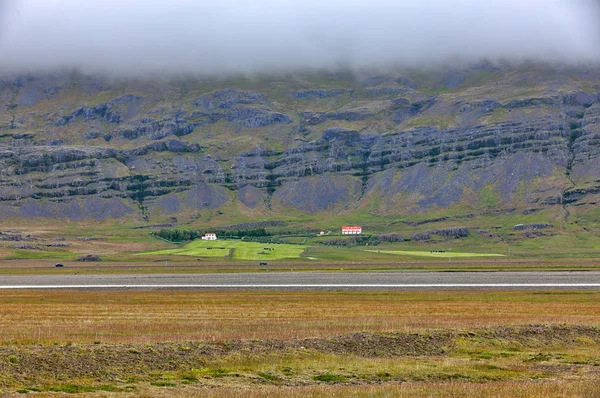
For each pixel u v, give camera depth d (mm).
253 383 123812
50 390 114875
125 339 163125
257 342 158250
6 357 132250
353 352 155000
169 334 174750
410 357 151875
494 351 161125
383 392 111375
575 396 108812
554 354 157750
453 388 114938
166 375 129000
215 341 158375
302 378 128500
